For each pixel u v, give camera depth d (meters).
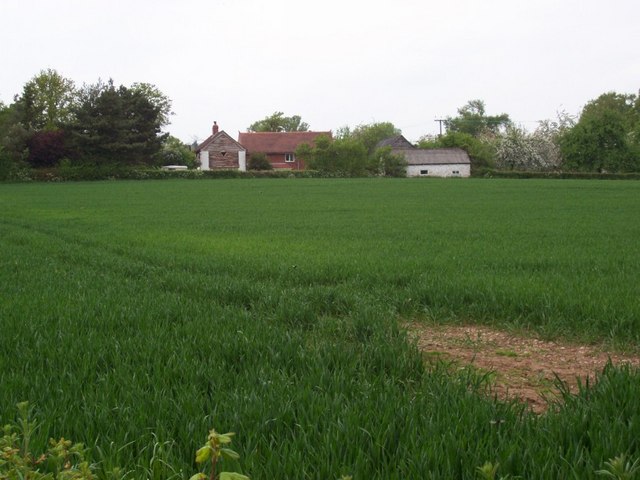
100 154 79.69
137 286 10.34
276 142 115.31
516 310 8.52
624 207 31.72
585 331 7.42
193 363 5.48
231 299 9.57
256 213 29.52
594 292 9.02
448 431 3.68
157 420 4.03
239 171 81.94
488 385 5.48
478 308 8.53
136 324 7.32
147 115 84.12
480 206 33.19
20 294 9.34
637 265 12.15
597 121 90.69
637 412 4.04
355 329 7.20
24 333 6.75
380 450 3.54
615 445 3.48
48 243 17.64
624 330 7.31
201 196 44.75
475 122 169.50
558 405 4.61
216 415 4.10
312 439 3.75
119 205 35.72
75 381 4.95
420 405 4.28
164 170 79.12
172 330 6.97
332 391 4.77
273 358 5.73
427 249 15.21
